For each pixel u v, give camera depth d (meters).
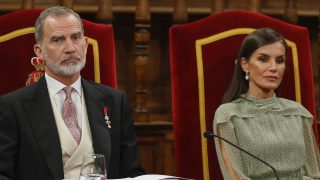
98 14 12.76
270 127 10.30
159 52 14.32
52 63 9.18
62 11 9.20
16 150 9.11
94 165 7.34
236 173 9.81
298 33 11.23
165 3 14.02
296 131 10.38
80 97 9.66
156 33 14.30
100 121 9.58
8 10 13.34
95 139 9.44
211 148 10.58
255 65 10.20
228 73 10.73
